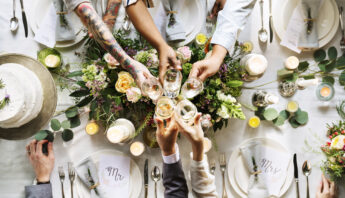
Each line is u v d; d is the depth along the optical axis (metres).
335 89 1.73
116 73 1.44
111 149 1.64
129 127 1.51
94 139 1.66
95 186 1.58
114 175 1.61
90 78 1.42
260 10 1.71
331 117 1.72
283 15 1.66
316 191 1.70
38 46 1.65
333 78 1.72
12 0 1.64
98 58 1.49
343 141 1.51
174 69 1.17
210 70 1.33
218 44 1.36
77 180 1.61
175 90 1.19
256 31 1.72
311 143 1.72
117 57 1.20
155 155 1.67
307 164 1.66
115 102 1.45
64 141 1.64
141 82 1.19
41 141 1.58
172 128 1.03
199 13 1.63
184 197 1.13
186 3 1.64
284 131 1.72
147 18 1.27
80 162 1.58
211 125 1.48
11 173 1.62
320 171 1.71
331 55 1.70
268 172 1.63
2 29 1.64
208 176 1.12
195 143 1.03
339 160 1.54
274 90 1.71
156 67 1.43
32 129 1.45
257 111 1.69
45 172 1.56
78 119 1.60
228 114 1.46
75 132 1.64
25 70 1.38
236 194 1.69
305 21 1.63
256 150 1.64
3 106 1.32
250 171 1.62
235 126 1.70
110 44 1.17
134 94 1.32
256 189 1.60
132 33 1.67
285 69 1.67
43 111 1.43
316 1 1.60
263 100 1.60
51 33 1.59
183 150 1.67
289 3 1.65
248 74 1.59
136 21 1.27
